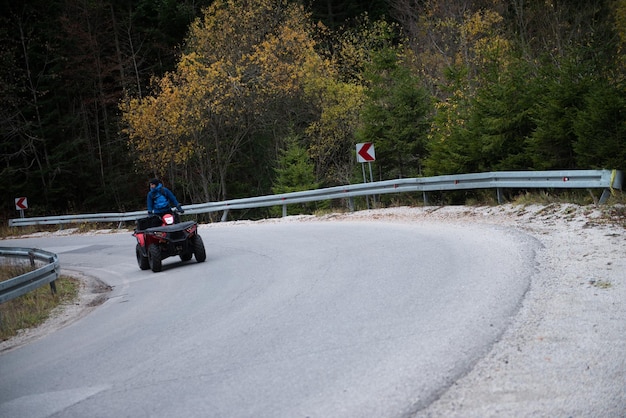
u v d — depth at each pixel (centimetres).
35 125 4144
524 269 899
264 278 1151
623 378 490
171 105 3772
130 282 1446
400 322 705
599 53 1802
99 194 4428
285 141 3897
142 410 532
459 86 2633
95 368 695
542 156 1638
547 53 2036
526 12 3766
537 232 1208
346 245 1403
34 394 628
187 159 4047
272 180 4188
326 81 3906
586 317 648
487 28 3412
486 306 725
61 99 4350
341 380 543
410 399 487
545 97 1622
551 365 530
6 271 1870
